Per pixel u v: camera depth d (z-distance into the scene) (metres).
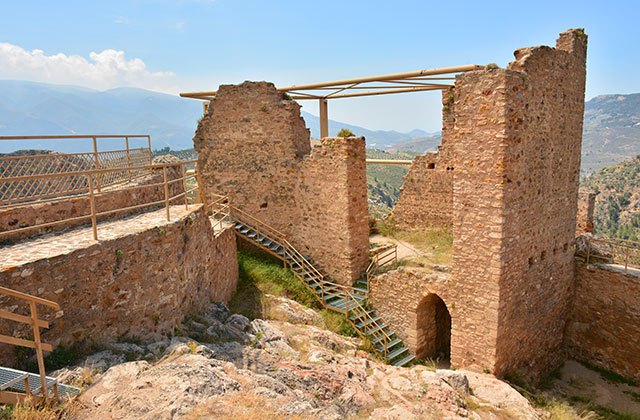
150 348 7.22
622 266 12.74
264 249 15.79
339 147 14.14
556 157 11.51
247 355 7.78
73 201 8.90
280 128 15.74
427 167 17.86
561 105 11.41
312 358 8.70
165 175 8.93
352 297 13.45
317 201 15.14
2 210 7.46
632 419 10.03
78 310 6.71
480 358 10.48
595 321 12.87
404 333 12.66
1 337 4.46
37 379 5.10
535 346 11.75
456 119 10.12
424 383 8.42
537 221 11.03
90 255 6.91
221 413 5.12
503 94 9.23
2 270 5.72
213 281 11.19
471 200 10.09
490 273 9.99
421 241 17.36
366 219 15.05
